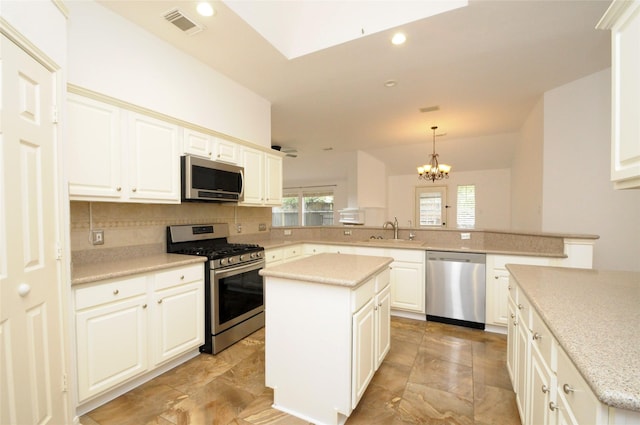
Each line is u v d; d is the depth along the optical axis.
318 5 2.58
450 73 3.04
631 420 0.67
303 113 4.24
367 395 1.93
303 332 1.75
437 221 7.30
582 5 2.03
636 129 1.03
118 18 2.19
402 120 4.55
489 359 2.42
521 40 2.44
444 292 3.22
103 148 1.94
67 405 1.56
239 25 2.30
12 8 1.20
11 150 1.19
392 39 2.43
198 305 2.41
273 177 3.78
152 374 2.13
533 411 1.34
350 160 7.05
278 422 1.70
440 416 1.73
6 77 1.16
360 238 4.36
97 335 1.73
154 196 2.28
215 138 2.86
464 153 6.25
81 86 1.95
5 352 1.15
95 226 2.17
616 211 2.90
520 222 5.08
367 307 1.85
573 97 3.19
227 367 2.29
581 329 0.99
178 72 2.62
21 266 1.24
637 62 1.03
